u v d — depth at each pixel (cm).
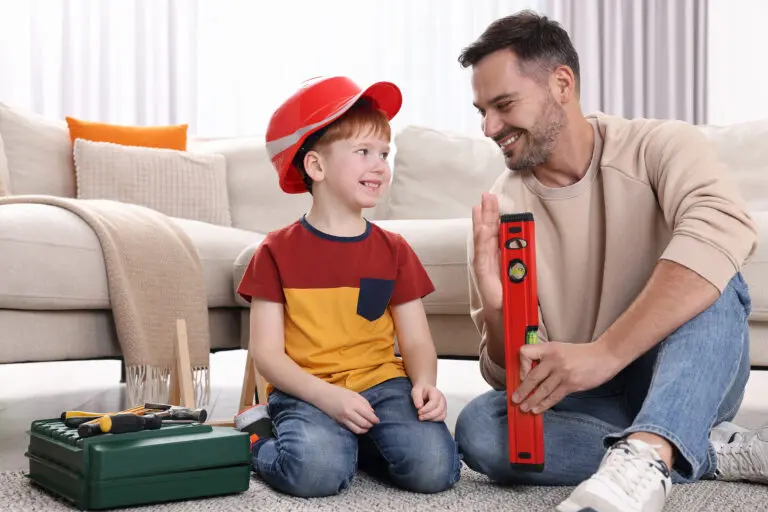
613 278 131
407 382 141
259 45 418
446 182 279
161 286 200
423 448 127
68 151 278
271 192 295
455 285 210
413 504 119
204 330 207
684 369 112
